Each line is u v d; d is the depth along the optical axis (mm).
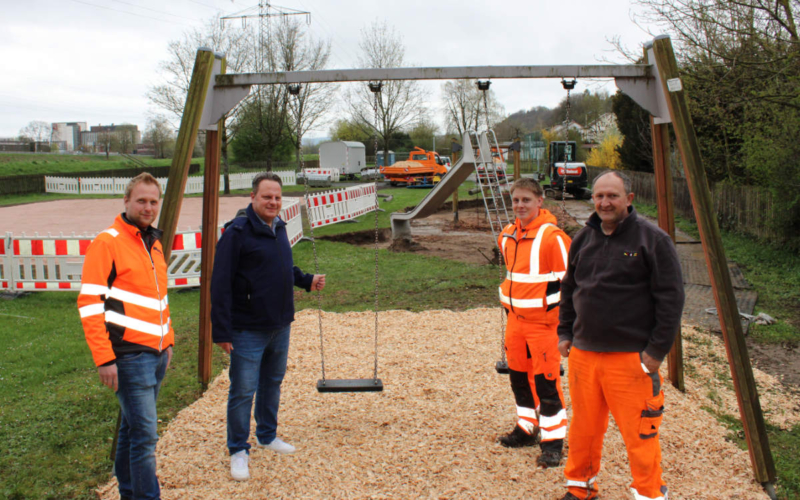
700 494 3229
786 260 11156
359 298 8648
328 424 4184
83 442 4051
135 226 3014
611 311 2781
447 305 8078
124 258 2902
